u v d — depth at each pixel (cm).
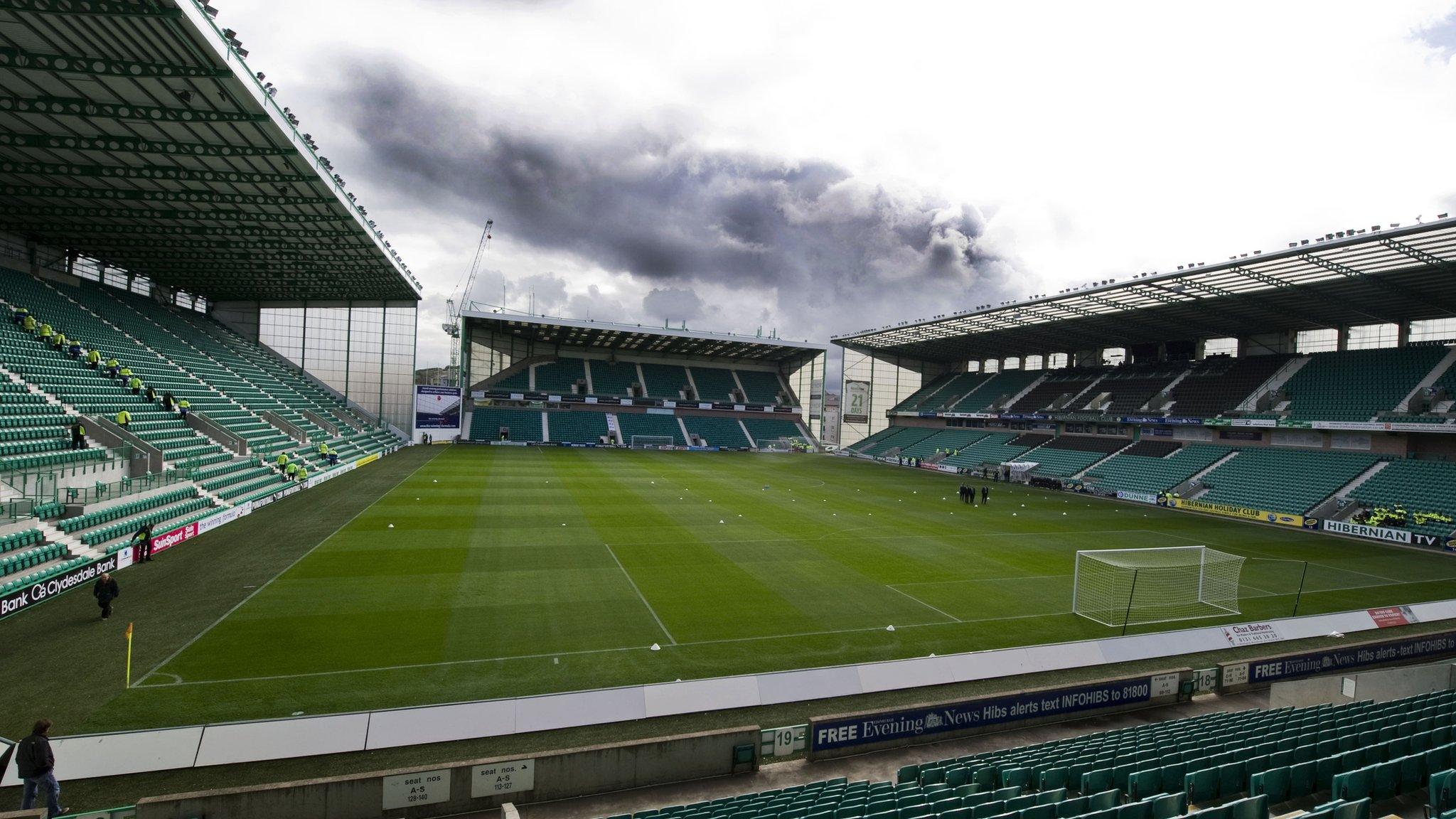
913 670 1387
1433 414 3644
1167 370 5841
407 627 1587
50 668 1292
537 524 2836
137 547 2052
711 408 8606
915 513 3591
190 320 5275
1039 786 904
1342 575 2469
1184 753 938
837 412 9912
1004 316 5388
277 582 1895
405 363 6419
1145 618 1884
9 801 923
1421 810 818
